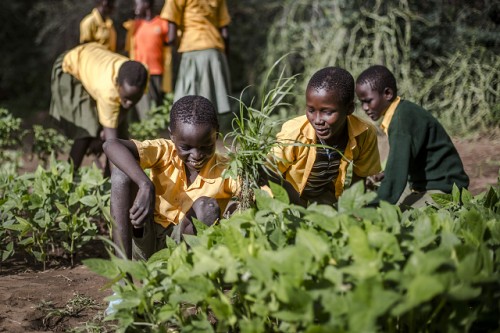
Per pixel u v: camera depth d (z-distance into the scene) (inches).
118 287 106.0
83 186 173.3
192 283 95.0
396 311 77.8
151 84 364.2
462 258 90.1
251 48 436.8
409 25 368.5
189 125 129.5
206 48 299.3
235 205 133.3
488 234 102.7
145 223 130.9
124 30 486.0
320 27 393.7
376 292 78.5
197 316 104.3
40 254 164.6
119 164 129.3
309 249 90.3
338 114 149.1
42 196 168.4
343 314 83.4
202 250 97.4
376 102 183.2
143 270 102.6
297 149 154.4
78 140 248.8
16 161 261.3
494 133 346.3
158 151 137.6
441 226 104.5
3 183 185.5
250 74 421.7
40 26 553.3
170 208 139.0
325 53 383.6
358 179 169.6
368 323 77.5
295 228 105.0
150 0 365.7
